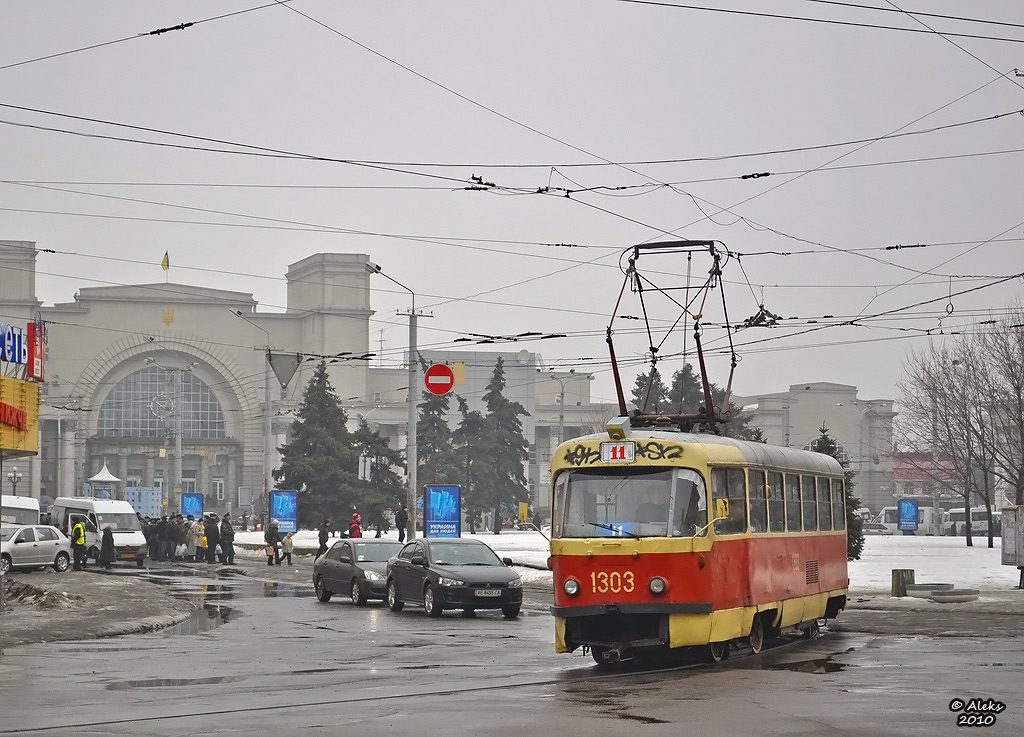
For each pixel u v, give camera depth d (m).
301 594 35.59
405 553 29.41
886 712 12.19
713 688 14.30
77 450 124.25
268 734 11.13
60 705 13.30
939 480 66.94
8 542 45.16
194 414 129.12
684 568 16.78
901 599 29.92
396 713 12.46
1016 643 20.67
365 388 127.50
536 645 20.92
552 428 133.75
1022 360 56.06
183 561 58.12
